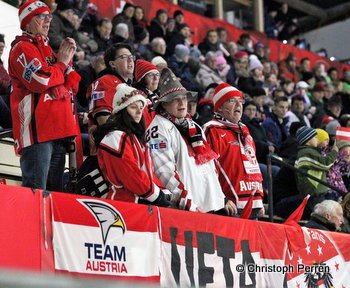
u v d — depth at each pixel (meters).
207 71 27.17
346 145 18.59
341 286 14.73
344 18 47.09
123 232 10.66
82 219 10.20
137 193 10.94
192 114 18.25
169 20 29.95
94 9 27.72
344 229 16.39
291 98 28.62
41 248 9.63
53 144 11.45
